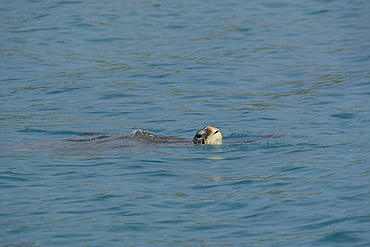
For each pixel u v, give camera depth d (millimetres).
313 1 67875
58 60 48750
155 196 19250
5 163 23828
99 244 15352
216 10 65250
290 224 16500
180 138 28422
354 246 14805
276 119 32312
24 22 59656
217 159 24375
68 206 18312
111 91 40469
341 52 48531
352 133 28125
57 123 32688
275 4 67188
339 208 17469
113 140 27953
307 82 41031
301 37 53906
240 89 40000
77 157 24844
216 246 15117
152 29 58438
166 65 47156
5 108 36344
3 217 17312
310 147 25750
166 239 15648
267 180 20828
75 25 58719
